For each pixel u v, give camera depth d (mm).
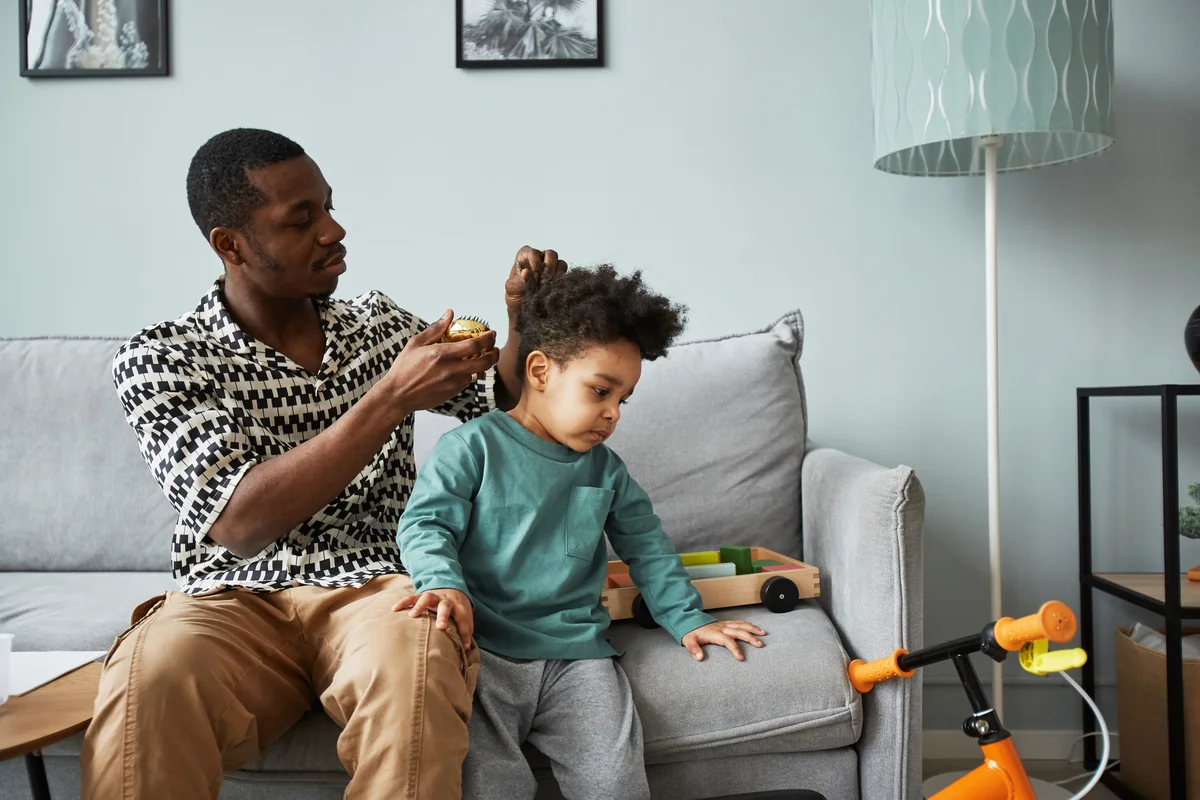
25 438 1646
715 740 1065
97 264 1915
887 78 1555
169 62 1903
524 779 982
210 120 1905
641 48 1894
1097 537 1863
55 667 1054
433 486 1115
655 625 1258
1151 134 1849
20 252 1922
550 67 1894
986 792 965
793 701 1083
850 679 1113
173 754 861
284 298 1168
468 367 1020
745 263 1896
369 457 1019
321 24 1898
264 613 1065
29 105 1916
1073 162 1857
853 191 1883
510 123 1905
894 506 1119
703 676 1095
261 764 1018
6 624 1294
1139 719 1604
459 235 1910
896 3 1531
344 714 935
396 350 1287
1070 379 1862
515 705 1030
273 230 1112
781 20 1884
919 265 1877
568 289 1134
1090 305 1859
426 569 1023
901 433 1887
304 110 1905
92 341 1744
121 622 1304
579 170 1903
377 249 1909
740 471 1586
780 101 1888
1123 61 1849
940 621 1882
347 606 1059
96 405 1660
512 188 1905
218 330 1152
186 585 1110
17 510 1623
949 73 1468
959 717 1866
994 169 1622
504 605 1116
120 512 1623
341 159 1906
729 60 1890
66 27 1904
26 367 1690
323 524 1149
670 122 1896
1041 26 1438
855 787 1120
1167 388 1497
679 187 1897
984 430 1873
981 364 1869
